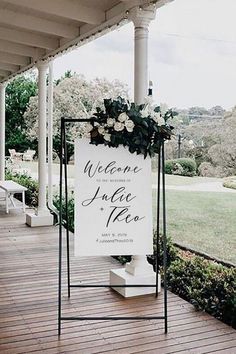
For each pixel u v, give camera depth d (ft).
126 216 11.36
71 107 32.37
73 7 16.21
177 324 11.42
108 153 11.31
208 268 13.67
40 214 24.07
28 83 45.75
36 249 19.06
